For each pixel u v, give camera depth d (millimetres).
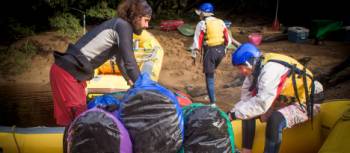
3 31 11391
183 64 9781
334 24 11828
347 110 4070
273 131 3738
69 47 3648
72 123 2945
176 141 2934
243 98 3938
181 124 2969
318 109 4145
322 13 14766
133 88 3049
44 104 7336
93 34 3584
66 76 3574
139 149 2898
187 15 15383
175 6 15578
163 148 2900
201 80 8703
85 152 2820
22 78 9070
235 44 7059
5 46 10773
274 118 3734
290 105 3812
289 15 15227
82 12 12445
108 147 2811
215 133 3033
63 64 3572
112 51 3664
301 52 10664
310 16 14867
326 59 9867
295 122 3787
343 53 10523
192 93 7746
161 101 2908
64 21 11555
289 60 3686
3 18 11586
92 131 2811
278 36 12141
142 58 6664
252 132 4102
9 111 6965
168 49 10930
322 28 11688
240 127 4172
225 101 7309
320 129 4355
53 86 3652
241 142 4176
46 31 12141
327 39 12203
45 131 4016
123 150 2830
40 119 6605
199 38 6621
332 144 3848
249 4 16047
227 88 8047
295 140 4234
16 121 6523
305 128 4238
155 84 3098
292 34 11906
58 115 3721
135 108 2904
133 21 3590
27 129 4066
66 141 3094
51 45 10805
